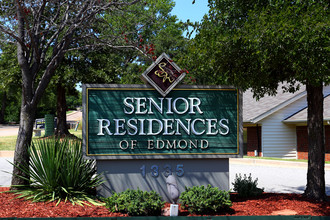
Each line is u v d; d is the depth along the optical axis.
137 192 7.31
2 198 7.82
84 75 24.44
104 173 8.18
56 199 7.79
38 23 9.04
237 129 8.46
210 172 8.39
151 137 8.26
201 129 8.39
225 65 8.20
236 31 7.69
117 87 8.24
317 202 8.00
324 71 6.77
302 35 6.46
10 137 30.73
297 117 21.69
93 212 6.86
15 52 12.68
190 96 8.41
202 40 8.07
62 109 28.31
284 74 8.34
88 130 8.12
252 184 8.88
